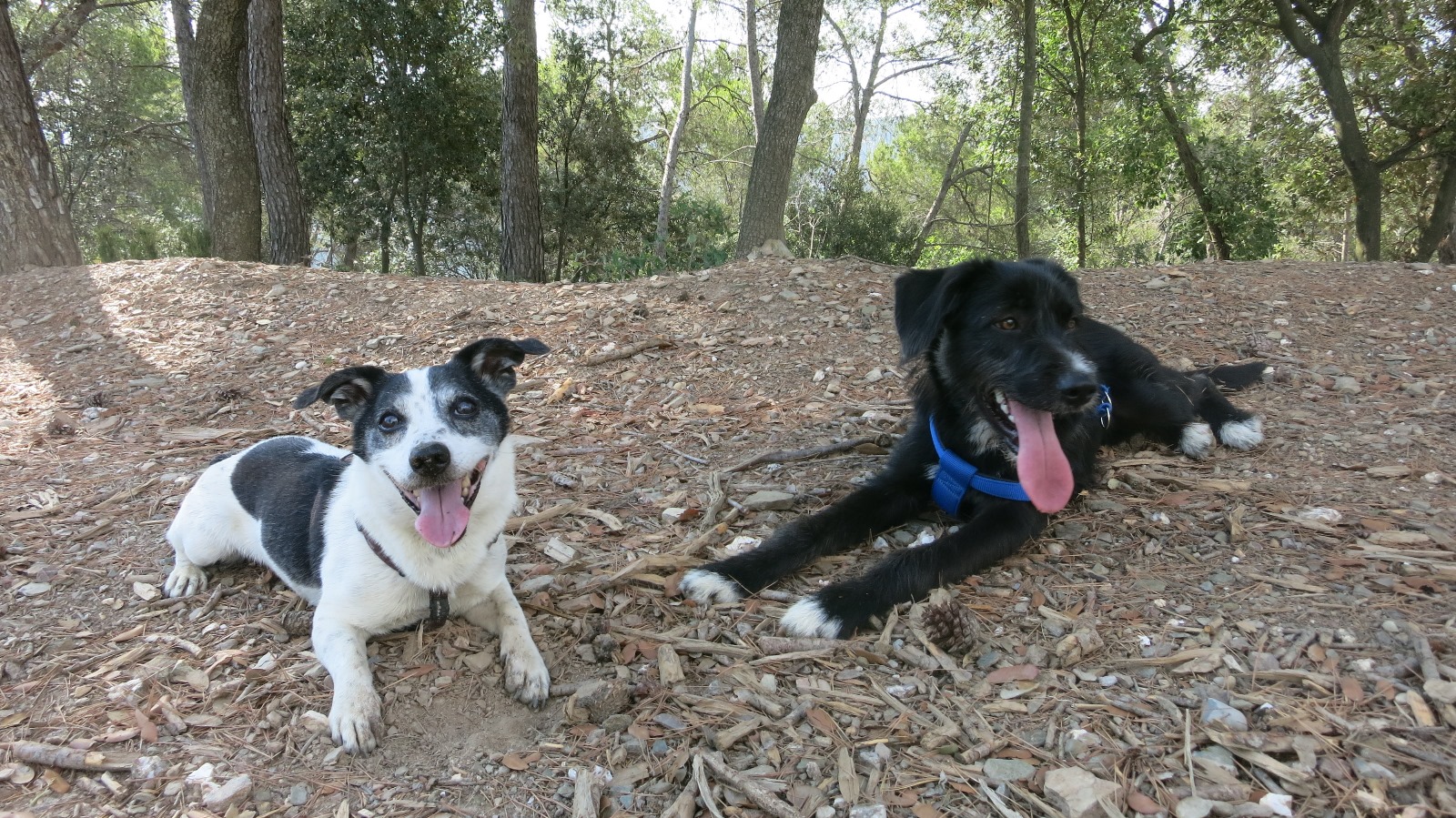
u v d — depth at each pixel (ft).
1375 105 15.43
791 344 5.05
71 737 2.14
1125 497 3.23
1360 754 1.93
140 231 10.21
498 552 2.60
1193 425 3.53
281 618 2.66
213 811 1.92
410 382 2.48
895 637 2.51
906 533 3.19
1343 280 5.60
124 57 22.72
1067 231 19.74
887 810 1.89
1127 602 2.60
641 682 2.30
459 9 14.17
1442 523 2.79
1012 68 17.83
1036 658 2.37
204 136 10.59
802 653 2.43
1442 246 13.62
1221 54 15.17
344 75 14.97
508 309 5.87
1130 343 3.69
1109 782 1.90
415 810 1.94
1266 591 2.56
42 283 7.10
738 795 1.96
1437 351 4.35
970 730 2.12
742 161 29.58
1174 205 19.72
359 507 2.38
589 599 2.74
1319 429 3.59
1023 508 2.90
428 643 2.52
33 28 16.34
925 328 2.98
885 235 22.35
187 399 4.70
